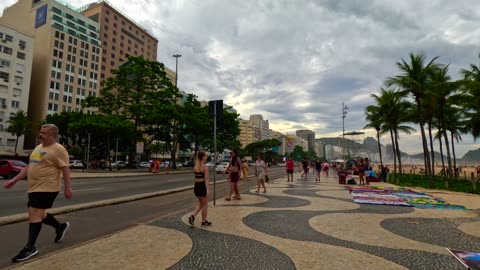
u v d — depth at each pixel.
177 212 8.23
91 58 82.19
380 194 13.49
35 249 4.46
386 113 33.09
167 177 27.14
